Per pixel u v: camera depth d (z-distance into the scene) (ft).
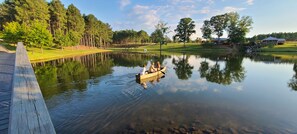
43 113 10.10
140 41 408.87
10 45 123.24
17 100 11.98
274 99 32.78
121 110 26.91
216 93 36.40
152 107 28.25
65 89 38.22
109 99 31.78
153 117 24.50
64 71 62.49
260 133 20.43
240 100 32.14
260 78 52.24
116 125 22.13
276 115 25.58
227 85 43.42
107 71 62.80
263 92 37.32
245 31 191.93
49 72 60.13
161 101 31.12
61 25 181.06
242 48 180.96
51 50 152.76
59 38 156.76
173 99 32.30
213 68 72.64
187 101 31.27
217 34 228.02
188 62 94.63
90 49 230.07
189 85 43.09
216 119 24.02
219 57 123.54
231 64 84.79
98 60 104.37
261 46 179.63
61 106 28.27
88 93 35.29
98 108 27.55
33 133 7.97
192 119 23.94
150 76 49.60
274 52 151.74
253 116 25.16
